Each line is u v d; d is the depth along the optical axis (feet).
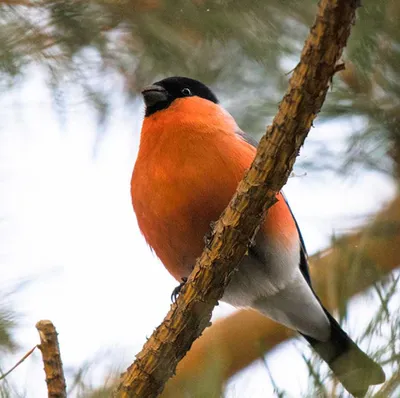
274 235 32.01
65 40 35.14
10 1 34.60
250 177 24.41
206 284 25.45
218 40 34.73
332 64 22.12
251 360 34.19
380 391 20.02
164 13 34.65
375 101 33.53
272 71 35.53
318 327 34.60
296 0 32.94
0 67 34.96
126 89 37.76
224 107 35.88
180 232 32.04
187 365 30.78
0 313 32.35
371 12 30.78
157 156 31.99
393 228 32.63
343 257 26.58
